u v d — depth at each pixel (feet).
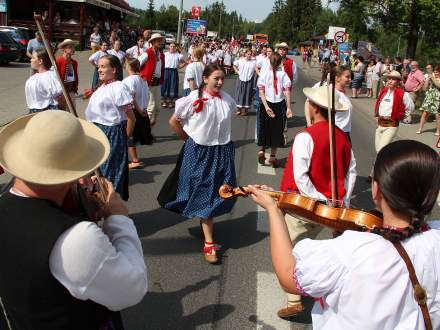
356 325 4.85
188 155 14.40
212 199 14.39
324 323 5.23
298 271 5.22
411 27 66.69
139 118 23.61
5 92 45.16
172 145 29.58
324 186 10.91
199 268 14.33
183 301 12.54
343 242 5.10
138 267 5.62
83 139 5.49
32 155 5.27
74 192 6.37
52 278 5.09
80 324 5.46
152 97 31.58
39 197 5.39
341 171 11.04
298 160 10.84
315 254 5.15
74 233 5.09
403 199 4.95
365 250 4.93
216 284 13.46
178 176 14.78
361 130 41.34
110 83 16.44
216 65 14.29
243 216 18.63
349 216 6.81
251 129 36.96
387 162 5.08
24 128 5.73
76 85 28.81
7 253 5.14
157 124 35.73
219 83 14.21
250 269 14.43
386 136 23.86
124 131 16.71
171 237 16.33
